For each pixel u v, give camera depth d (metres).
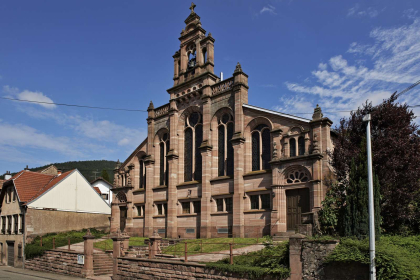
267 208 31.05
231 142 34.19
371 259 15.51
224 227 33.84
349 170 22.33
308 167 28.31
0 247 48.03
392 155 22.47
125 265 26.55
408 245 18.89
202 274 20.80
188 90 40.81
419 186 22.53
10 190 48.59
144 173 44.38
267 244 22.02
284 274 17.75
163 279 23.23
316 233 22.59
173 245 31.78
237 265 19.41
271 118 32.16
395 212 22.25
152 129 43.88
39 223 44.69
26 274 34.38
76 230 48.41
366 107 25.59
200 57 40.31
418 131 24.38
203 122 37.53
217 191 35.06
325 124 28.30
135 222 43.84
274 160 30.28
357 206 19.62
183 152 40.34
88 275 30.11
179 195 38.84
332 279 16.64
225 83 36.84
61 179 48.16
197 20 41.81
